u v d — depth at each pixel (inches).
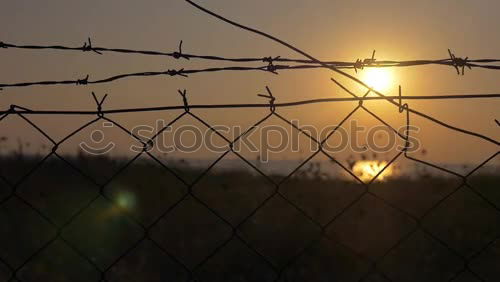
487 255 232.4
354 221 261.0
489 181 294.0
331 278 209.8
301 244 239.9
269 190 279.0
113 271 216.7
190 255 233.3
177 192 298.7
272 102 84.7
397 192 284.5
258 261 225.3
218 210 290.5
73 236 260.2
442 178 261.9
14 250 238.4
